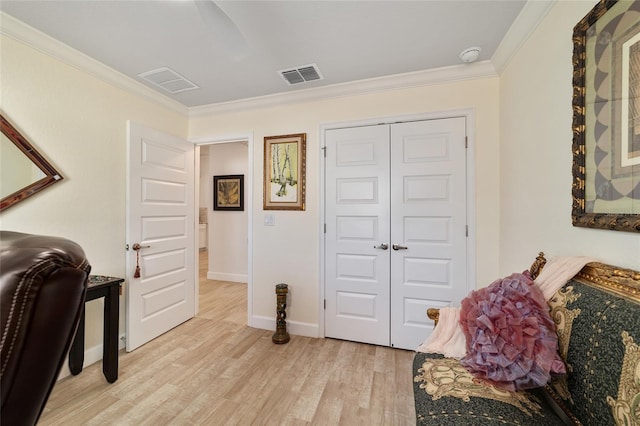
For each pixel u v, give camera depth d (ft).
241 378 6.22
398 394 5.68
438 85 7.33
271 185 8.91
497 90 6.89
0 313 1.24
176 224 9.08
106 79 7.07
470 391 3.13
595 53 3.33
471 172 7.06
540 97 4.80
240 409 5.24
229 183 15.40
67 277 1.38
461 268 7.18
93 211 6.82
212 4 4.89
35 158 5.67
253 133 9.16
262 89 8.27
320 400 5.50
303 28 5.49
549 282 3.65
